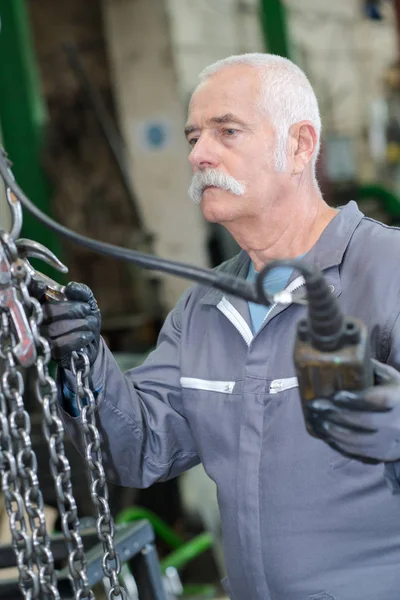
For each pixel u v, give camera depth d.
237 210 1.82
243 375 1.86
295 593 1.76
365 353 1.22
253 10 7.82
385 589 1.72
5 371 1.38
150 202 7.31
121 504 4.25
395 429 1.29
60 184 6.98
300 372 1.25
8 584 2.24
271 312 1.82
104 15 7.30
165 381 2.00
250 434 1.82
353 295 1.77
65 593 2.25
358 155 8.97
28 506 1.37
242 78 1.81
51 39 7.36
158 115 7.21
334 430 1.30
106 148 7.21
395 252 1.75
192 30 7.26
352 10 9.08
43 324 1.57
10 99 5.63
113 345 6.67
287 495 1.76
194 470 5.04
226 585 1.99
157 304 6.95
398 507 1.71
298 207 1.86
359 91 9.16
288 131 1.81
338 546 1.73
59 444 1.39
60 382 1.80
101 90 7.42
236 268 2.06
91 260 7.09
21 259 1.42
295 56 8.18
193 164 1.83
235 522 1.85
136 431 1.91
